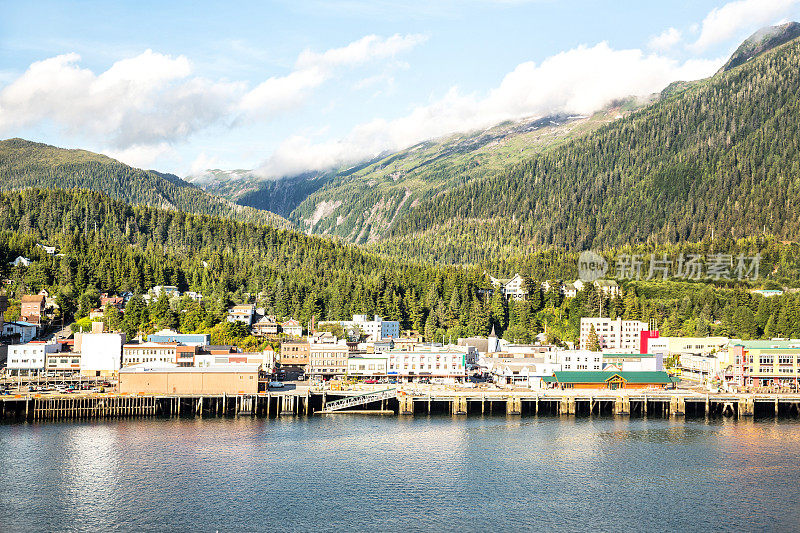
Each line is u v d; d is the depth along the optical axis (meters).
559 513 168.12
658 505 172.75
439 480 189.38
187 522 162.62
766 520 164.50
